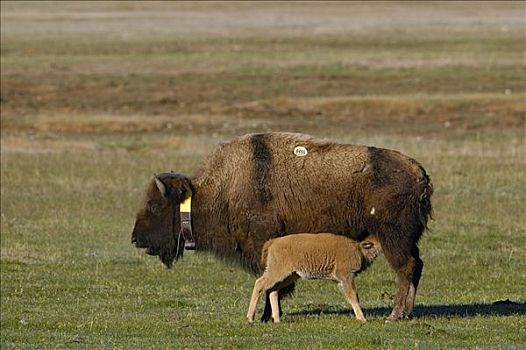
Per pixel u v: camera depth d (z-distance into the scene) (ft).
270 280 135.95
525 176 285.64
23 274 185.68
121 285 177.47
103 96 494.59
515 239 217.77
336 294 170.81
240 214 142.41
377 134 388.37
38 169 303.48
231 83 535.19
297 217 140.36
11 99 480.23
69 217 243.19
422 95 475.72
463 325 134.51
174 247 148.46
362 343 120.16
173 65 607.37
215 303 160.25
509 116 423.23
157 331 132.26
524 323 135.95
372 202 137.80
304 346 118.42
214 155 145.79
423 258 199.93
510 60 613.11
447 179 281.13
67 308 155.33
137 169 304.50
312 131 398.62
